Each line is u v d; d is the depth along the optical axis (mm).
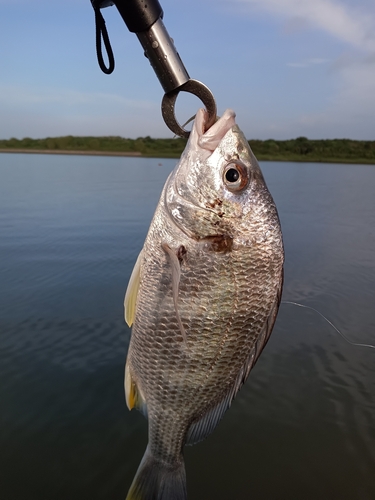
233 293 206
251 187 211
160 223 215
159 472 223
